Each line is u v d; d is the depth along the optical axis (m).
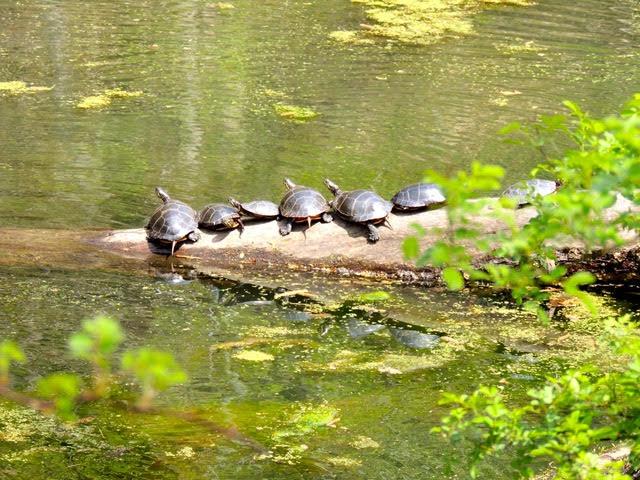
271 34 21.77
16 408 8.20
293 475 7.28
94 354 3.12
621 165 3.95
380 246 11.32
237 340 9.65
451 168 14.28
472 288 11.24
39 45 20.45
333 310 10.54
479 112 16.84
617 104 17.23
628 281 11.15
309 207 11.33
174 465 7.38
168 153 14.84
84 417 8.07
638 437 4.87
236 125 16.19
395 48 20.78
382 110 16.95
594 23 22.88
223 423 8.02
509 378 8.99
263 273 11.35
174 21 22.64
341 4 24.50
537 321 10.35
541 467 7.53
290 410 8.29
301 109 16.95
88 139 15.38
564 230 4.37
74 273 11.09
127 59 19.67
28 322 9.80
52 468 7.29
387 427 8.05
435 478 7.31
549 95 17.77
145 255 11.46
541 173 13.98
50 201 12.95
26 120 16.14
